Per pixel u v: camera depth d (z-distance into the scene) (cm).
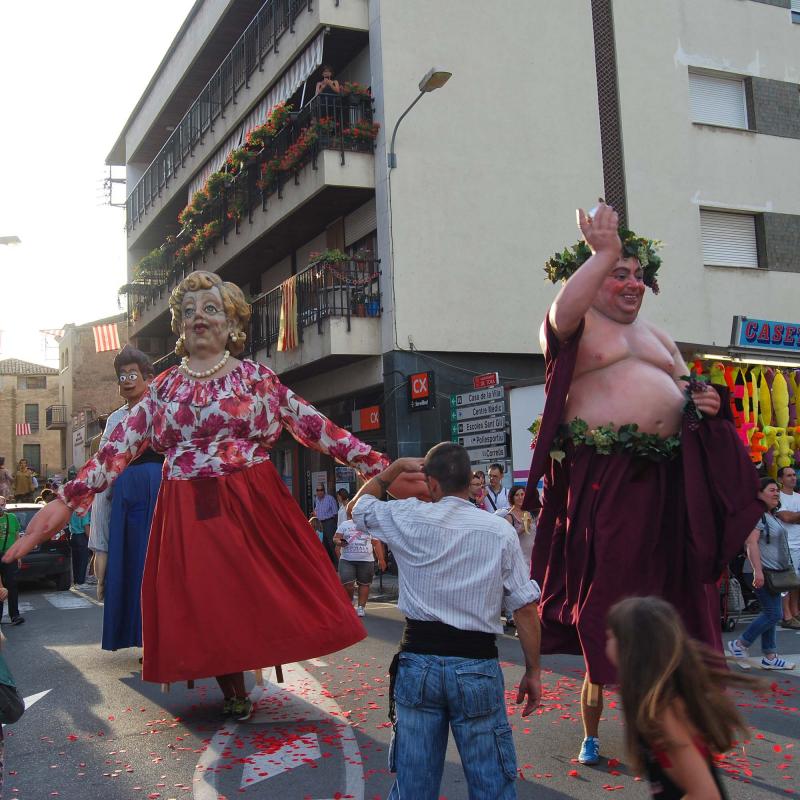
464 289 1877
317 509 1966
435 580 337
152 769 532
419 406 1759
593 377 502
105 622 757
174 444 599
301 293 1992
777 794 479
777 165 2252
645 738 242
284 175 2033
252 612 565
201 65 2766
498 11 1970
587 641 467
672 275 2092
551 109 2000
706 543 466
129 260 3659
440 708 332
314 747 566
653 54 2133
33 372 6850
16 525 1255
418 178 1866
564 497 525
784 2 2316
